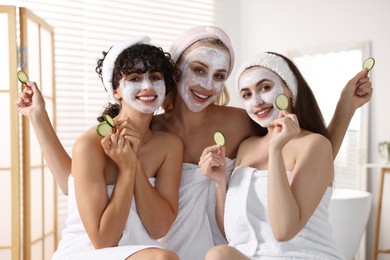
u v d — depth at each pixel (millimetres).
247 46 4375
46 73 3055
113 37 3848
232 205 1391
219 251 1118
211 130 1590
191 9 4227
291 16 4035
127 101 1403
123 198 1301
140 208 1363
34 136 2830
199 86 1521
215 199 1509
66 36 3648
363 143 3584
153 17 4039
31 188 2768
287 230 1220
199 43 1535
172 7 4133
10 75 2664
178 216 1486
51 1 3605
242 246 1349
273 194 1230
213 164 1408
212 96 1544
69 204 1424
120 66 1385
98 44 3777
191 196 1499
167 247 1497
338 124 1589
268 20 4207
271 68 1419
